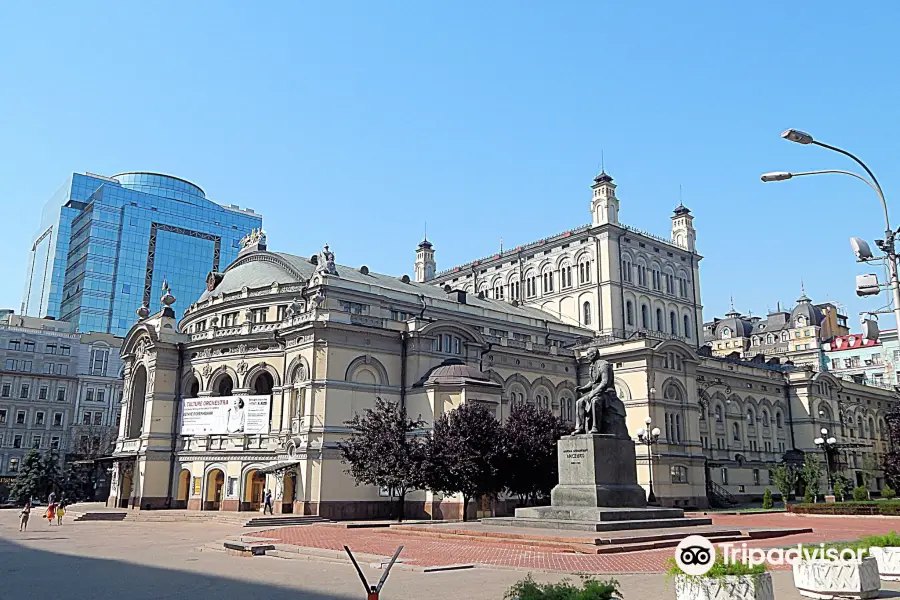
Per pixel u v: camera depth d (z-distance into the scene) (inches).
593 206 3983.8
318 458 2412.6
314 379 2502.5
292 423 2571.4
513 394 3041.3
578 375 3312.0
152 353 2935.5
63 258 7652.6
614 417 1477.6
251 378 2753.4
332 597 811.4
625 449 1465.3
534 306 4185.5
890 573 820.6
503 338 3267.7
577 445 1448.1
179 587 921.5
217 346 2849.4
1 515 2974.9
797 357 5772.6
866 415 4473.4
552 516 1427.2
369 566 1087.0
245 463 2618.1
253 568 1103.0
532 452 2196.1
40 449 4608.8
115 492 3016.7
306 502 2396.7
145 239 7632.9
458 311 3299.7
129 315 7337.6
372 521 2362.2
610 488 1409.9
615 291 3806.6
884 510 2278.5
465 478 2086.6
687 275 4352.9
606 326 3764.8
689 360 3193.9
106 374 4965.6
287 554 1269.7
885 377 5324.8
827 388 4128.9
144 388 3142.2
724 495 3363.7
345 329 2573.8
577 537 1198.9
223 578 991.0
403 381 2704.2
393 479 2113.7
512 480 2203.5
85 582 991.0
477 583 885.8
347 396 2539.4
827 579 713.0
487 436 2166.6
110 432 4719.5
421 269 4921.3
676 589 650.2
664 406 3019.2
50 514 2420.0
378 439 2156.7
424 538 1497.3
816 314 6146.7
